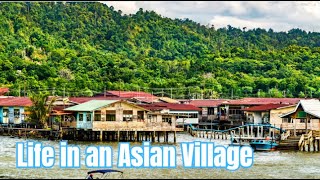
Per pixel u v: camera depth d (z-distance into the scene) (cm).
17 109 10656
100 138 8394
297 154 7088
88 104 8812
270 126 8181
